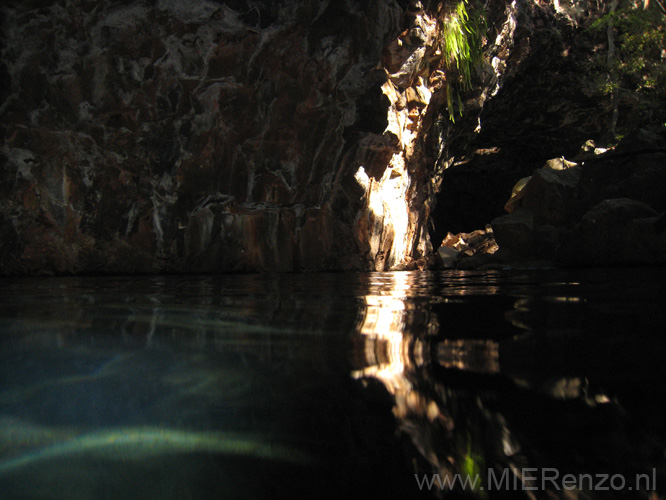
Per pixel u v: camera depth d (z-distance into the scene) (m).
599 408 0.61
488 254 8.28
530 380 0.73
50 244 6.17
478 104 10.46
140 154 6.36
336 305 1.88
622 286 2.68
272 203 7.22
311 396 0.69
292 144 7.04
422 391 0.69
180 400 0.69
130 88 5.99
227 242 7.12
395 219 8.77
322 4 6.17
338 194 7.71
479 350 0.96
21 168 5.94
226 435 0.57
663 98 11.77
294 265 7.55
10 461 0.52
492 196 17.45
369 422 0.59
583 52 11.77
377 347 1.00
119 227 6.50
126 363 0.90
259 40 6.11
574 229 7.20
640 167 7.37
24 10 5.39
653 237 6.48
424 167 9.91
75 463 0.52
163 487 0.46
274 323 1.37
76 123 5.98
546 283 3.04
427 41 7.42
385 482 0.45
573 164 8.38
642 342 1.01
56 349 1.03
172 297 2.29
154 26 5.71
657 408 0.61
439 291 2.55
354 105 7.20
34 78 5.69
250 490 0.45
